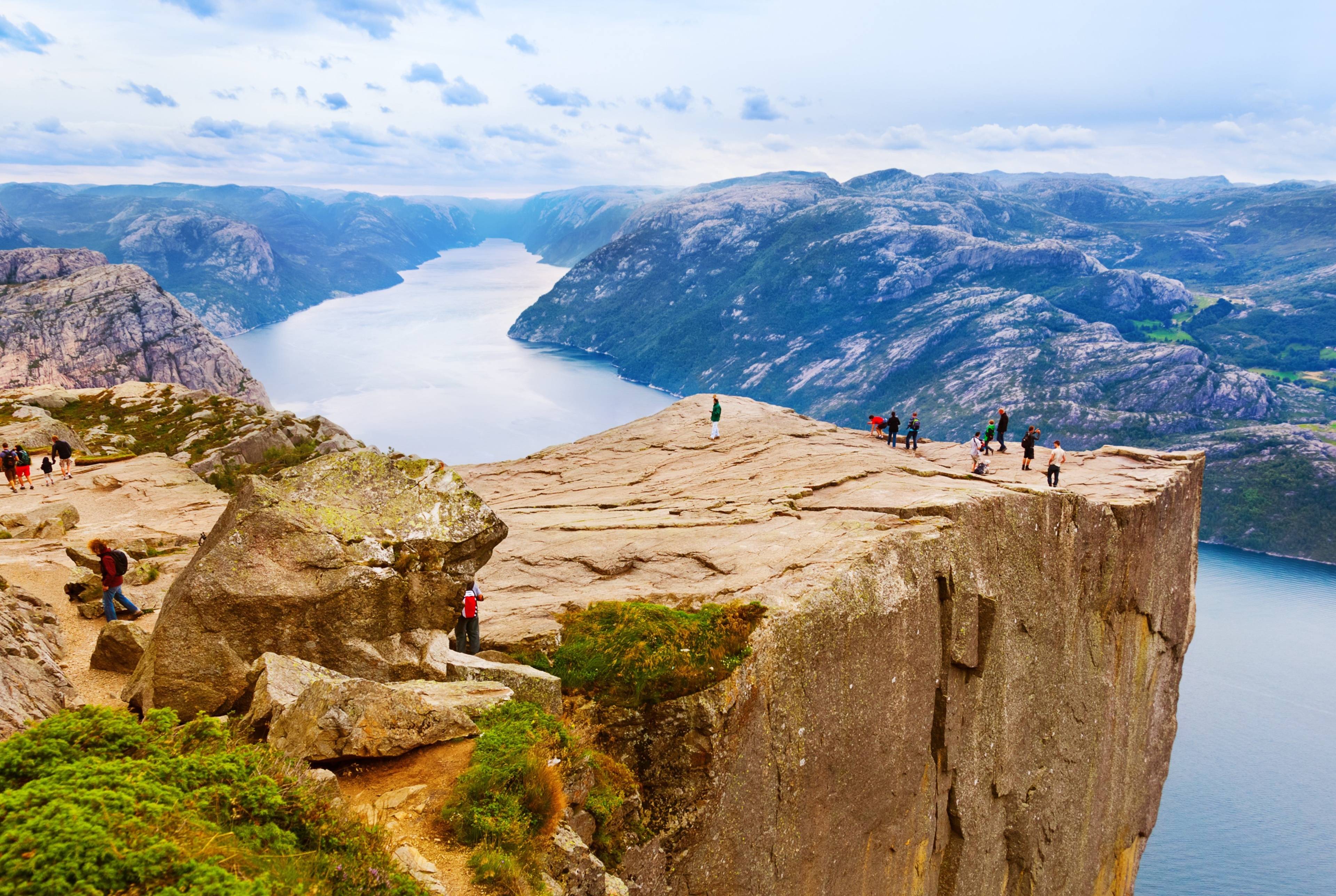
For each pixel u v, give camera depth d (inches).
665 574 976.3
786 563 960.3
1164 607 1825.8
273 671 476.1
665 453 1830.7
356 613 581.9
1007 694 1239.5
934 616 1057.5
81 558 843.4
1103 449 2015.3
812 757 849.5
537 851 407.5
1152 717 1946.4
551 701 606.5
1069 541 1384.1
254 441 2251.5
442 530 645.3
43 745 306.8
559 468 1760.6
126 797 268.8
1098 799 1660.9
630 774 644.1
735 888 737.6
